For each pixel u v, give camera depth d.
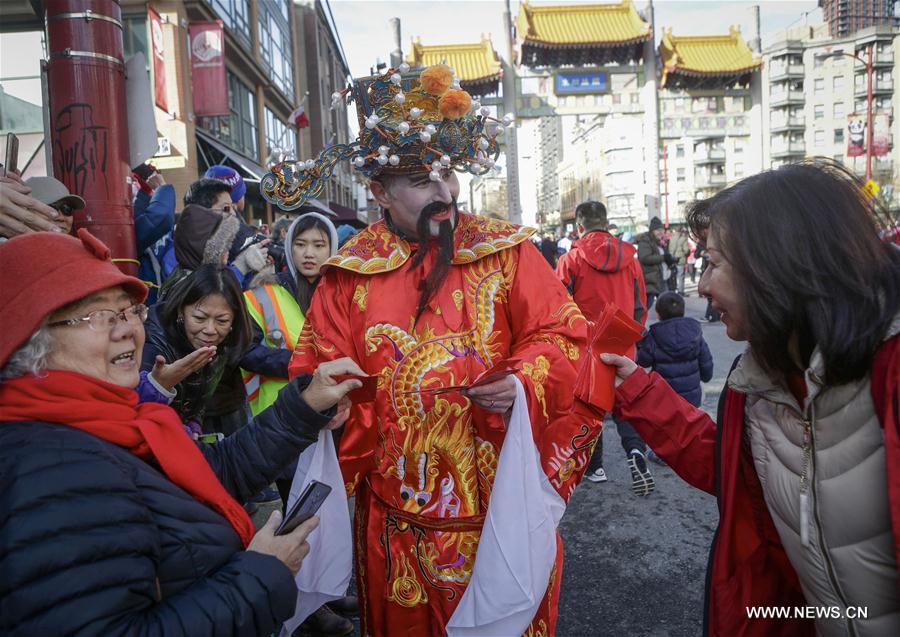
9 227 1.54
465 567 1.55
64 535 0.91
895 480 0.94
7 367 1.04
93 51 2.67
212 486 1.18
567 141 67.94
